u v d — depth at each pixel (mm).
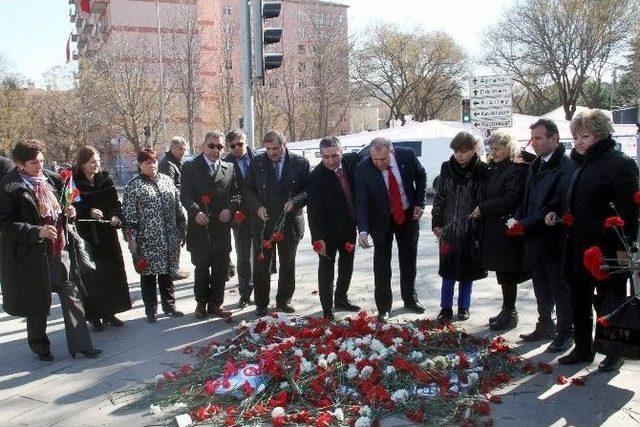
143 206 6395
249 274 7145
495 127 10805
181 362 5238
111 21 55969
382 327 5363
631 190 4340
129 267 9938
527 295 7203
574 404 4148
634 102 41656
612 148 4516
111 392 4645
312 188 6172
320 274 6254
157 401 4375
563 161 5195
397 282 8102
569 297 5051
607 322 4086
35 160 5148
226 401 4281
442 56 54031
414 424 3900
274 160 6508
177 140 8664
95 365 5254
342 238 6273
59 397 4594
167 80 45906
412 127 23469
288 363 4574
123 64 44281
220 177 6617
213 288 6637
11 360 5453
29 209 5078
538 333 5504
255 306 7078
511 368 4762
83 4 43188
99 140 47625
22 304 5211
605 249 4480
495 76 10734
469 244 6012
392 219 6152
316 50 52219
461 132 5910
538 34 43000
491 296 7195
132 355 5477
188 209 6438
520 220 5355
